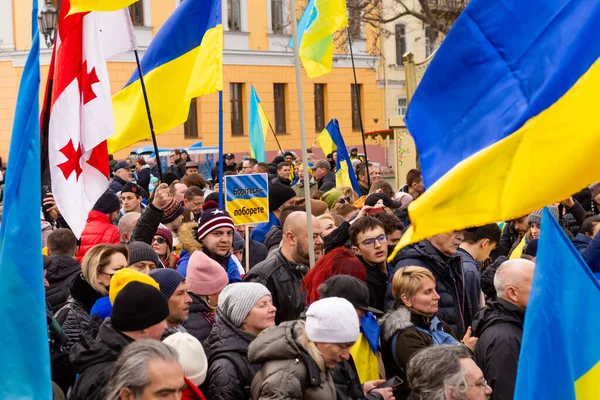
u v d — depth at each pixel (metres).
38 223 4.93
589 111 4.72
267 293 6.44
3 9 44.28
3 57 44.34
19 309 4.84
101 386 5.55
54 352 6.39
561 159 4.75
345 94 54.16
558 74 4.79
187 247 8.97
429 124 5.09
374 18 43.81
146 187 20.16
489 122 4.93
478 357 6.74
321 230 8.65
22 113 5.04
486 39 5.00
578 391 5.16
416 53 57.72
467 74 5.03
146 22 45.19
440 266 8.23
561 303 5.09
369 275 8.38
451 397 5.42
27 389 4.79
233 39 48.97
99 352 5.68
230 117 49.28
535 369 5.06
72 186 8.60
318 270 7.50
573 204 12.11
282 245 8.10
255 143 18.94
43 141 9.26
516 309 6.75
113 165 24.91
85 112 8.73
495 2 5.00
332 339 5.78
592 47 4.76
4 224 4.95
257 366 6.23
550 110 4.78
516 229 11.59
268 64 50.47
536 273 5.13
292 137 51.69
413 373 5.57
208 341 6.50
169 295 6.82
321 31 12.79
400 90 57.22
